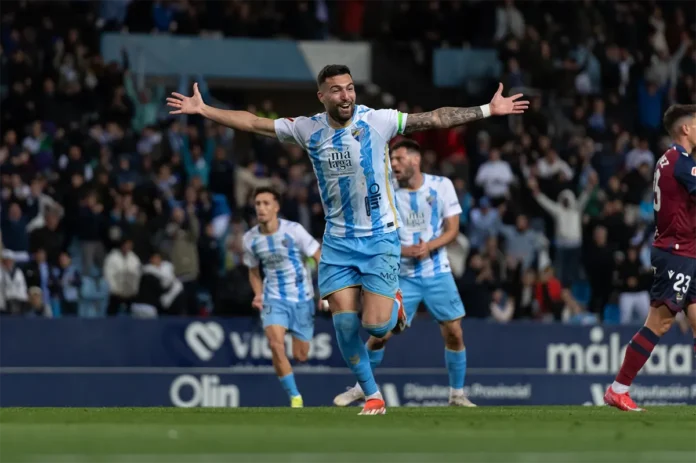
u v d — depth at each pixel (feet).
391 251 76.23
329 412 81.76
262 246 115.85
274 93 220.84
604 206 182.50
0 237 152.97
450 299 108.58
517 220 175.52
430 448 47.37
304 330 117.91
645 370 152.25
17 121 177.27
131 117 183.62
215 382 141.49
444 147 196.95
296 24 213.87
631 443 50.96
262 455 42.91
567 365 151.33
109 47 200.75
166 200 165.07
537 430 58.95
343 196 75.82
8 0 191.01
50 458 41.78
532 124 203.82
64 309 152.25
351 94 74.18
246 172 176.96
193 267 158.20
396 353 145.18
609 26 220.43
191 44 206.49
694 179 80.38
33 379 136.67
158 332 140.46
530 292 166.81
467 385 147.54
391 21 220.84
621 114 209.26
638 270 173.78
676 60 218.59
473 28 221.66
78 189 160.97
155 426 62.03
